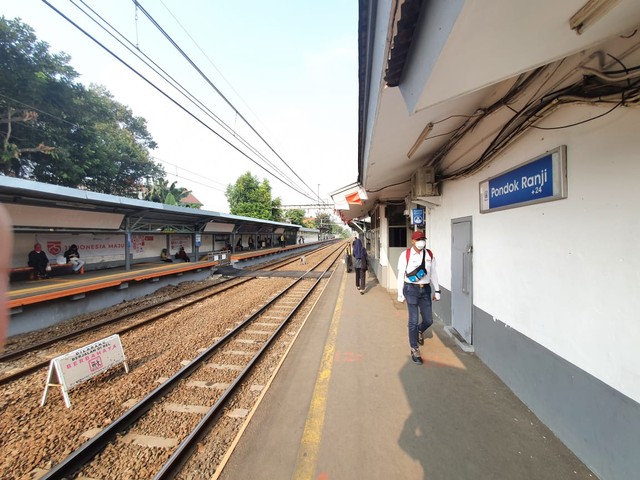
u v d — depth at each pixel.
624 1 1.13
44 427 3.11
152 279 11.06
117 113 25.14
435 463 2.21
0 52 13.35
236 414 3.16
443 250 5.30
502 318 3.23
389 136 3.56
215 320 6.94
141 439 2.85
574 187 2.14
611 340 1.87
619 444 1.82
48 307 7.26
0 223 0.57
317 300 8.24
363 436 2.53
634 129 1.71
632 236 1.73
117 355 4.14
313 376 3.70
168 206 11.88
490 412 2.76
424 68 1.68
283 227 34.91
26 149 14.21
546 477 2.04
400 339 4.77
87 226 9.89
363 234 22.97
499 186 3.21
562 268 2.29
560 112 2.25
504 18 1.20
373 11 2.23
